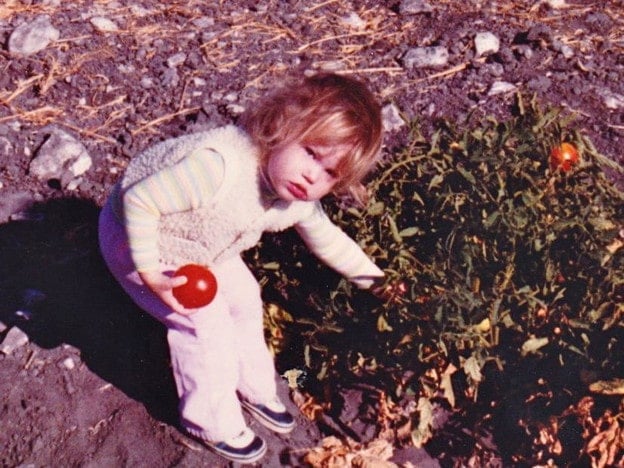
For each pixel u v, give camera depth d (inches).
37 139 161.8
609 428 121.7
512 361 130.7
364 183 148.6
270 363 128.0
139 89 176.4
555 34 200.5
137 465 121.0
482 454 129.0
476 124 166.2
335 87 103.9
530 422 127.7
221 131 108.7
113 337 135.9
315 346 133.8
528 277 133.5
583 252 131.5
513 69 188.4
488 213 136.6
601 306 125.6
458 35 196.9
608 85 186.1
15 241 146.8
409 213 144.9
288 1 208.1
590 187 142.6
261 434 127.3
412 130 152.1
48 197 153.8
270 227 117.5
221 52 188.4
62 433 123.6
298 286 143.7
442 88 182.2
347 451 126.5
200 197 106.0
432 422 131.4
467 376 128.2
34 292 139.3
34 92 172.2
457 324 124.6
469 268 124.8
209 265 118.7
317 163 103.3
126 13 196.1
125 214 106.5
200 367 117.2
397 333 133.3
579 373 127.3
